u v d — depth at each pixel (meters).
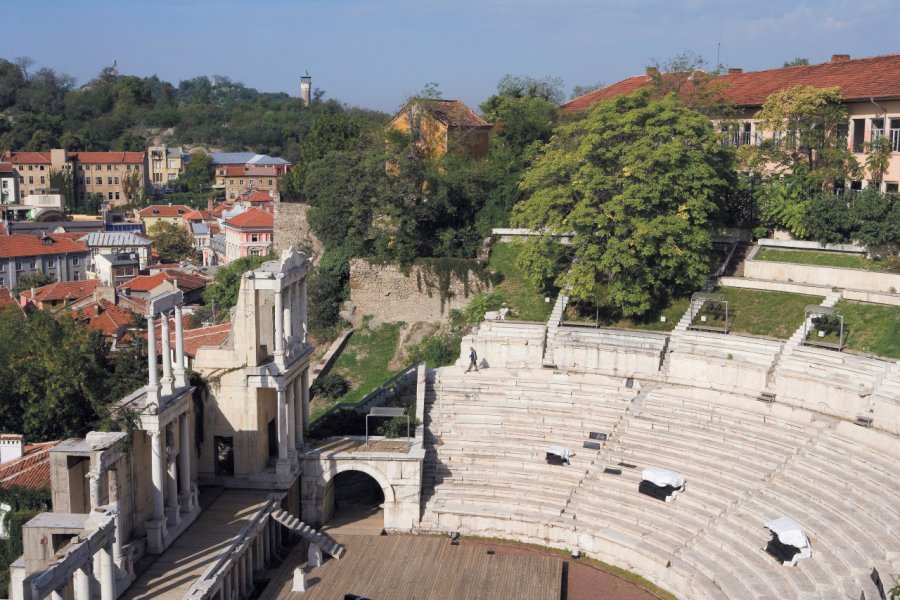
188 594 37.47
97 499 37.03
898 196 61.16
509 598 42.38
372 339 70.88
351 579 44.53
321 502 51.81
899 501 41.16
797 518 42.81
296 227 84.25
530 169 71.38
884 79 66.19
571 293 61.78
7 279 118.31
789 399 52.19
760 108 73.38
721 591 40.38
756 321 59.34
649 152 59.62
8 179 181.25
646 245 58.66
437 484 52.38
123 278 112.56
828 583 38.22
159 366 55.12
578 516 48.50
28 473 43.25
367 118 97.75
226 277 93.06
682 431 51.91
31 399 51.38
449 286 70.81
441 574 45.03
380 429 55.22
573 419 55.16
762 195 67.06
